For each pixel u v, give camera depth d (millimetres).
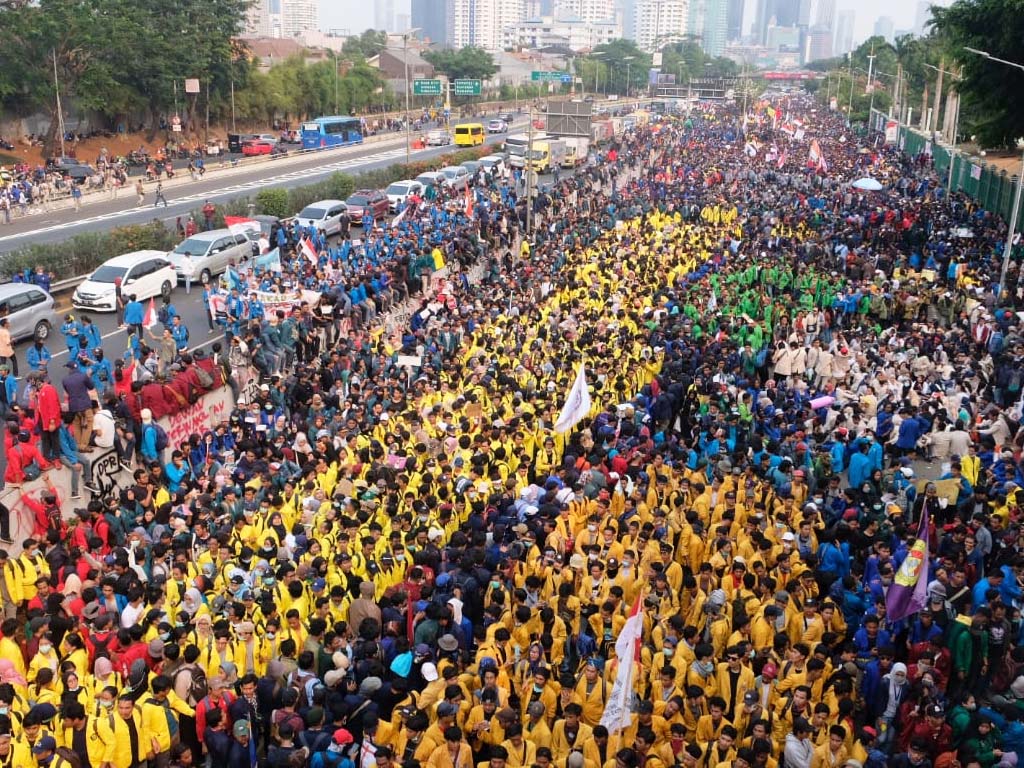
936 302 31062
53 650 11023
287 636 11844
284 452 17781
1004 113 44438
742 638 11586
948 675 12398
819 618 12375
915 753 10438
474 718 10422
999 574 13438
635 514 15344
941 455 20016
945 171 67125
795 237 39344
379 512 14906
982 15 40594
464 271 37188
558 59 178000
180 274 34875
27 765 9359
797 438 18500
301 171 70000
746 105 128375
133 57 77500
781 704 10836
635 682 11141
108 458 18391
